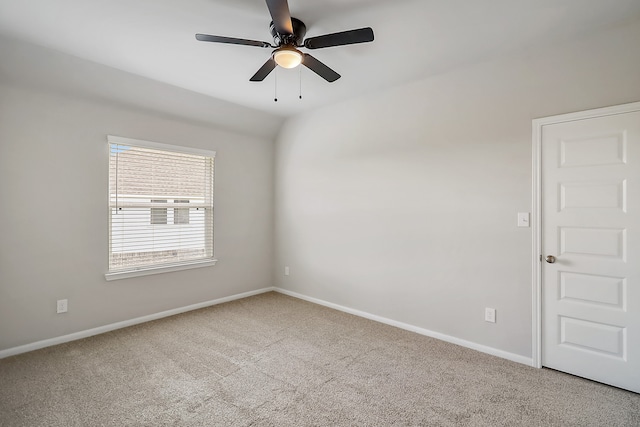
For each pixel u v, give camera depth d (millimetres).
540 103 2457
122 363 2504
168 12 2068
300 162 4320
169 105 3479
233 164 4227
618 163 2158
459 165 2879
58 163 2871
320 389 2162
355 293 3697
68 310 2934
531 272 2494
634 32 2104
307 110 4152
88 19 2146
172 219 3662
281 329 3227
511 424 1817
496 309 2670
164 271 3564
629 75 2121
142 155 3412
